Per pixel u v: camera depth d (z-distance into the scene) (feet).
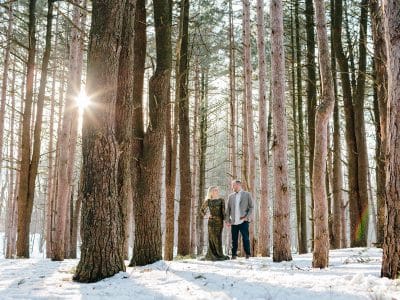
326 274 19.24
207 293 15.05
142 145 26.40
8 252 67.67
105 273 19.90
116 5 21.17
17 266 29.84
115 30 21.17
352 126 47.57
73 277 20.08
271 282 16.48
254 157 48.91
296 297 13.52
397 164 16.62
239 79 78.02
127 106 23.25
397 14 17.12
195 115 69.10
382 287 14.08
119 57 23.16
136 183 26.03
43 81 43.93
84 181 20.58
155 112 26.23
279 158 29.17
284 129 29.37
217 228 32.58
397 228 16.43
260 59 45.03
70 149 46.42
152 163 25.95
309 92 49.78
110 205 20.44
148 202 25.81
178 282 18.07
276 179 29.35
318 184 23.32
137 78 27.04
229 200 33.32
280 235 29.04
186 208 42.04
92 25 21.31
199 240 70.90
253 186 48.39
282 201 29.19
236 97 79.05
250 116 49.62
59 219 37.27
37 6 57.98
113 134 20.85
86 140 20.57
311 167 47.60
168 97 27.22
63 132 39.47
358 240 45.21
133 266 25.14
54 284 19.01
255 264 26.55
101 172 20.33
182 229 41.70
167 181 35.83
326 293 13.73
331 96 23.32
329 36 57.57
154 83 26.53
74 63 41.57
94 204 20.21
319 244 23.26
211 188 33.24
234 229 32.94
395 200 16.56
